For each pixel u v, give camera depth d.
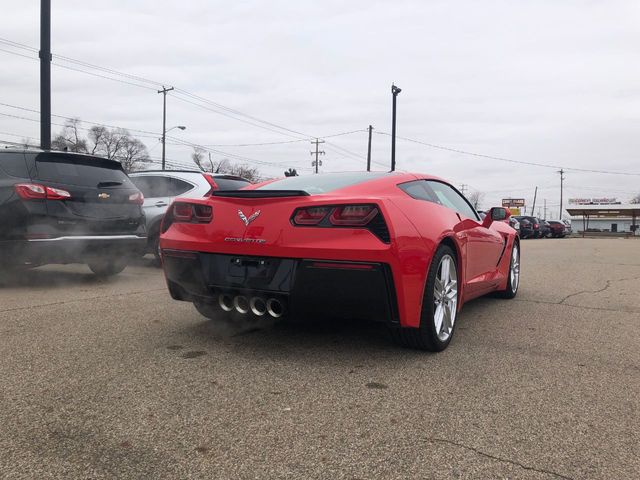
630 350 3.68
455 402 2.66
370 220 3.07
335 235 3.09
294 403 2.62
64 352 3.44
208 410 2.53
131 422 2.39
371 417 2.47
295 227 3.18
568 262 10.88
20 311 4.70
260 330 4.06
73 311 4.71
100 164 6.52
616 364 3.34
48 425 2.35
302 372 3.09
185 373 3.05
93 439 2.22
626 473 1.99
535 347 3.73
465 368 3.21
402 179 3.81
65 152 6.09
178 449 2.14
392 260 3.01
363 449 2.16
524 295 6.17
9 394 2.71
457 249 3.84
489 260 4.94
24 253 5.64
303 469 2.00
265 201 3.33
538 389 2.87
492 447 2.19
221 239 3.38
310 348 3.59
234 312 3.90
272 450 2.14
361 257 3.01
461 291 3.93
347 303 3.10
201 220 3.55
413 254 3.15
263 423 2.39
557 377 3.07
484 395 2.77
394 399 2.69
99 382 2.89
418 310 3.22
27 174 5.73
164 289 6.00
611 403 2.68
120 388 2.80
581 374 3.13
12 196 5.60
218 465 2.02
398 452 2.14
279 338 3.83
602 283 7.25
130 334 3.91
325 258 3.07
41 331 3.97
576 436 2.30
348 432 2.31
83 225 6.02
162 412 2.50
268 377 3.00
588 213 70.06
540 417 2.50
